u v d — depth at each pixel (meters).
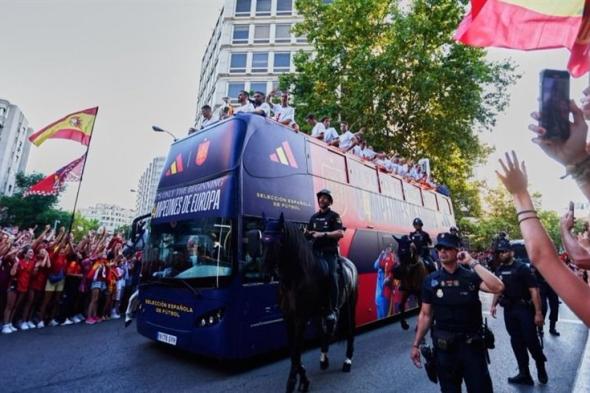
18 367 6.17
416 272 9.91
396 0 19.23
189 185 7.07
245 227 6.13
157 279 6.96
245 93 9.66
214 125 7.25
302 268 5.38
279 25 41.41
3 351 7.04
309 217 7.48
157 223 7.47
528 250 1.57
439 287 3.67
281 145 7.35
